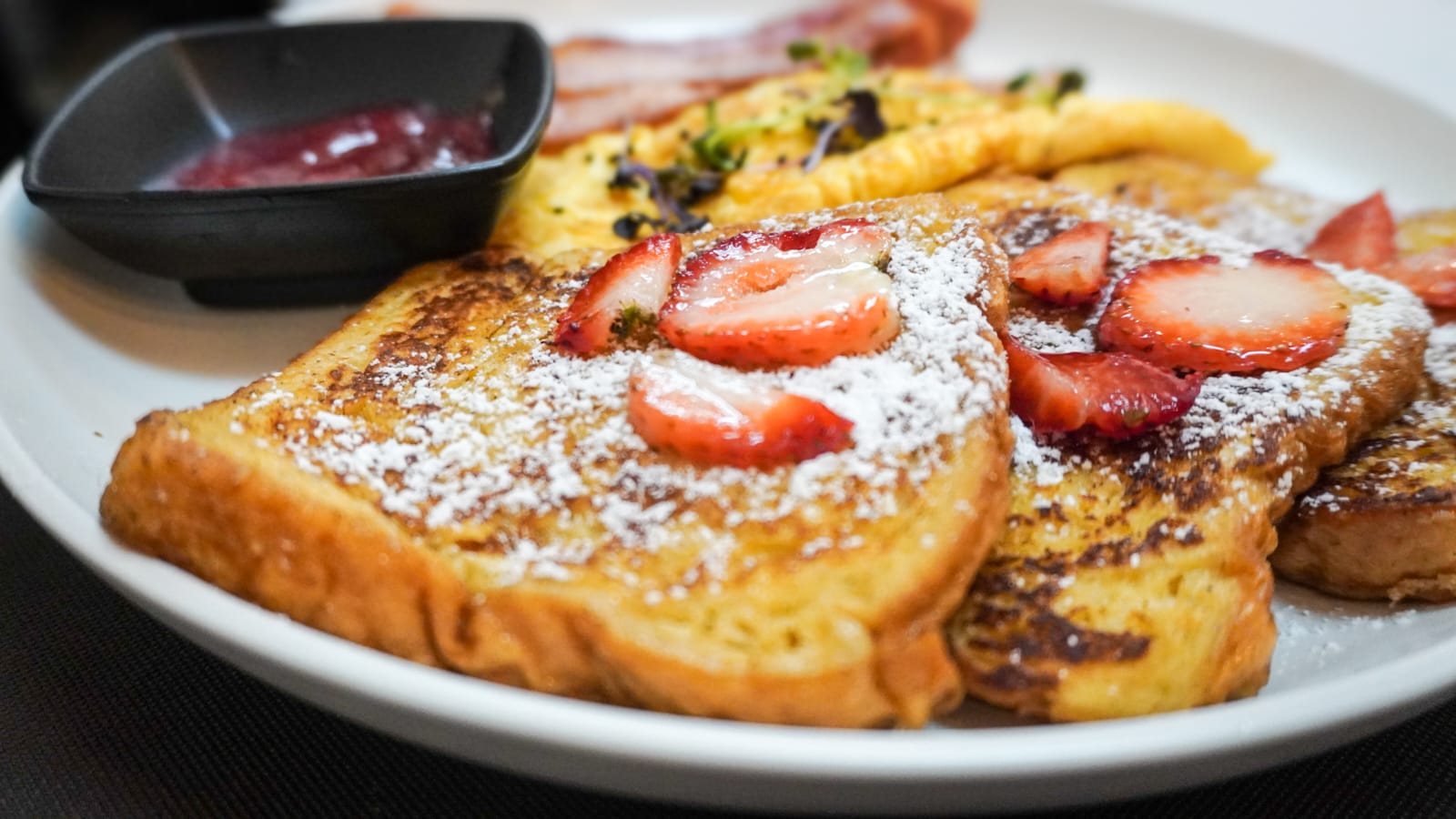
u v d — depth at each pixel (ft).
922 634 0.76
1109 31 1.32
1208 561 0.79
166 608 0.76
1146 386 0.83
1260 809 0.77
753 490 0.78
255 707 0.81
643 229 1.02
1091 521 0.82
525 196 1.04
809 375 0.81
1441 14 1.27
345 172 1.02
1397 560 0.82
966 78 1.26
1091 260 0.91
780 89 1.15
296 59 1.07
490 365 0.86
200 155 1.04
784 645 0.75
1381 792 0.78
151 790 0.78
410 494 0.79
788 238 0.87
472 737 0.73
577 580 0.76
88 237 0.94
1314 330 0.87
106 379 0.95
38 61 1.56
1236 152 1.14
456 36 1.08
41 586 0.87
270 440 0.81
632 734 0.72
